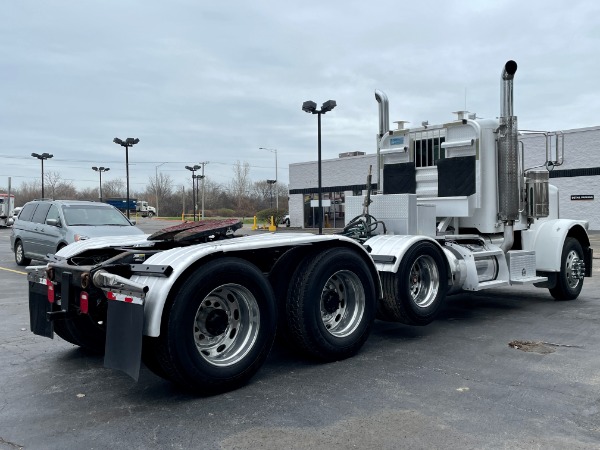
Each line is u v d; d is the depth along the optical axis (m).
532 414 4.12
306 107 21.75
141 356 4.49
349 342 5.62
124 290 4.37
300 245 5.23
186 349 4.38
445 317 7.83
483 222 7.81
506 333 6.79
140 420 4.12
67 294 4.94
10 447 3.67
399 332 6.90
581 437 3.71
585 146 29.42
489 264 7.79
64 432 3.91
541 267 8.77
